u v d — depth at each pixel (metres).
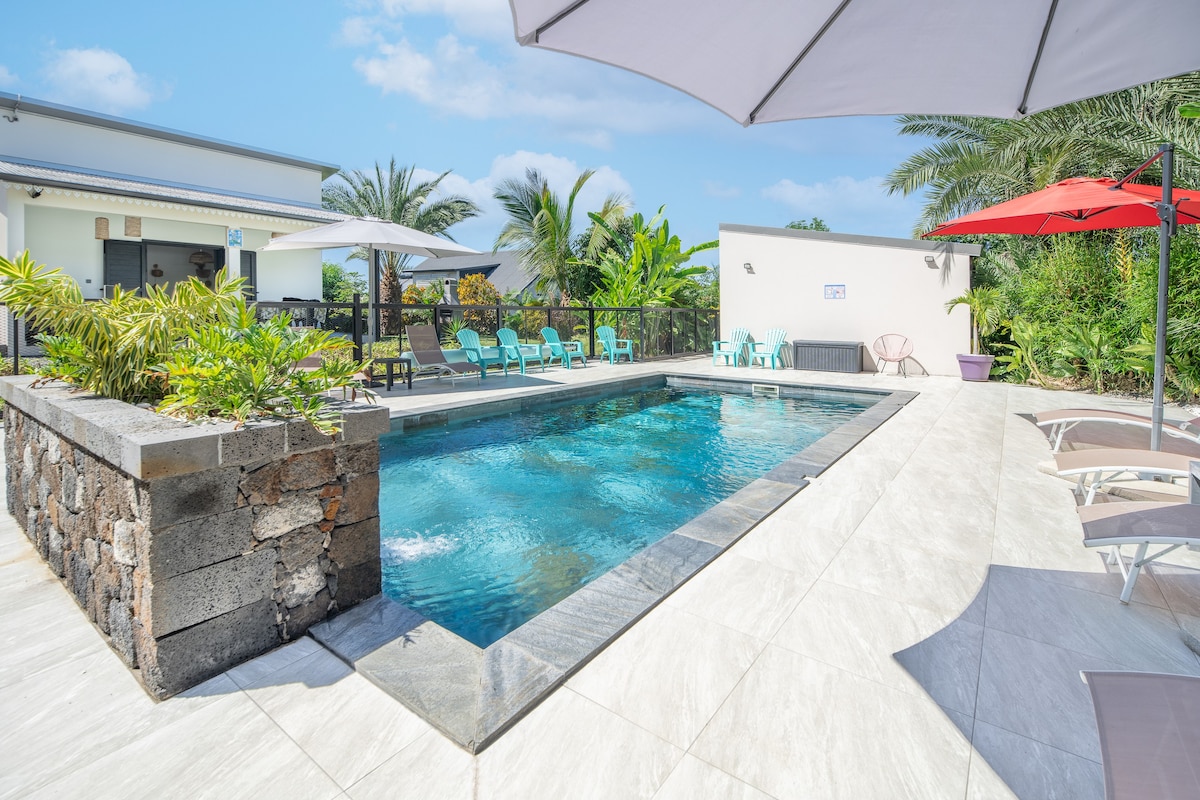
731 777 1.65
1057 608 2.54
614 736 1.81
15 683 2.07
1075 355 8.91
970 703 1.95
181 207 12.02
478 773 1.67
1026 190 11.41
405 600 3.07
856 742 1.78
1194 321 7.26
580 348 12.27
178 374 2.32
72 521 2.58
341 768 1.69
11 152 12.05
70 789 1.61
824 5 1.66
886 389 9.14
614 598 2.60
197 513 2.05
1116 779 1.14
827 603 2.60
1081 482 4.00
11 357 7.31
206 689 2.05
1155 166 8.70
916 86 1.99
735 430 7.09
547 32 1.66
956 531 3.43
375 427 2.54
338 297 26.03
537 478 5.13
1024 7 1.63
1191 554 3.09
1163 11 1.57
